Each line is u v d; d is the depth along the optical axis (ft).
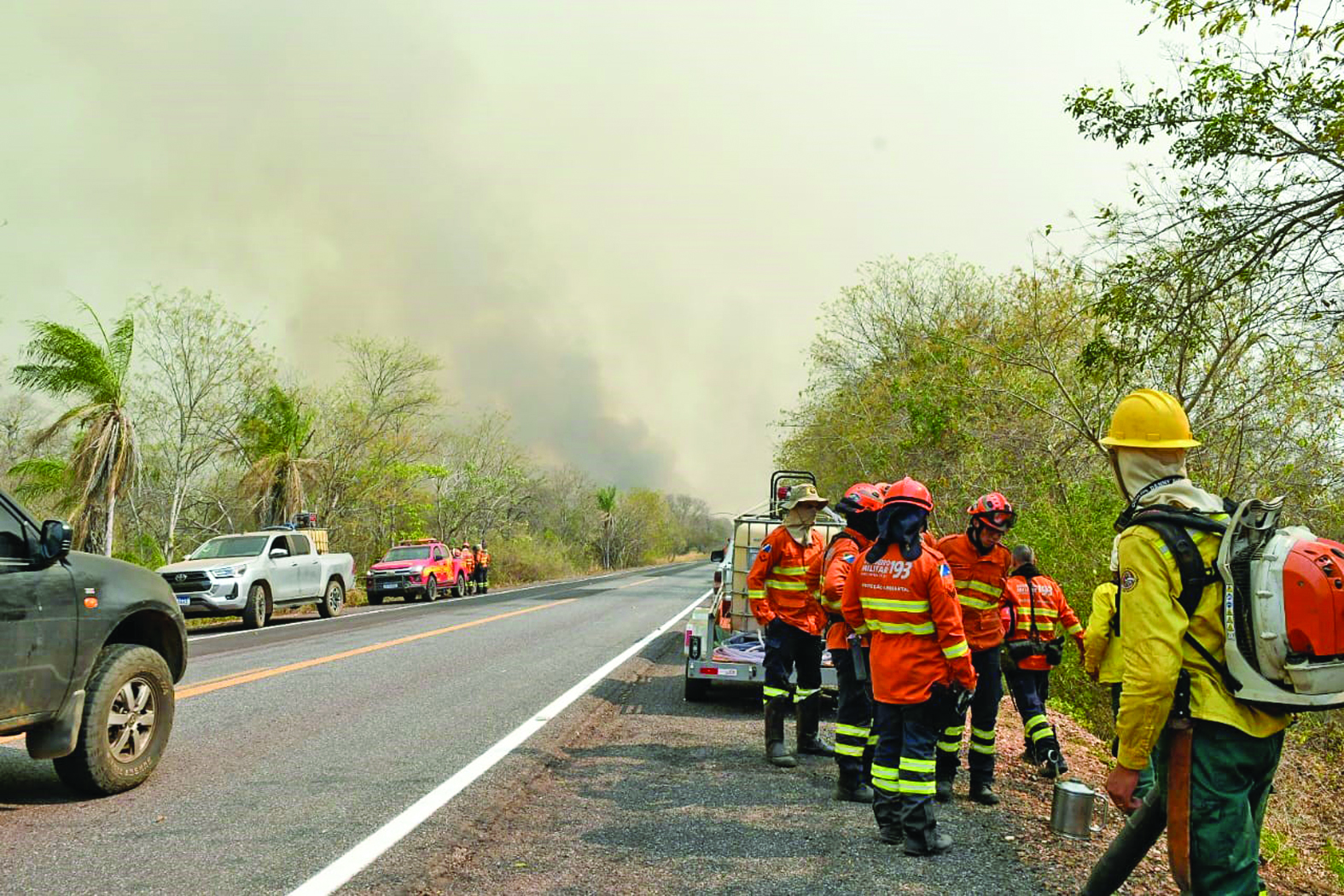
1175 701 9.78
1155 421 10.78
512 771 21.75
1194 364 39.55
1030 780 22.90
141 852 15.84
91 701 19.02
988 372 55.67
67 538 18.43
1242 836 9.71
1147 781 20.93
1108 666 17.21
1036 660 23.71
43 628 18.13
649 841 16.87
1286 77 28.35
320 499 110.63
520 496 171.42
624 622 64.54
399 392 115.96
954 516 54.80
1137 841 11.23
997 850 16.75
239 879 14.57
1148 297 32.86
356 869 15.06
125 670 19.84
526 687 34.45
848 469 89.76
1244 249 31.04
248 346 89.97
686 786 21.08
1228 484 37.88
